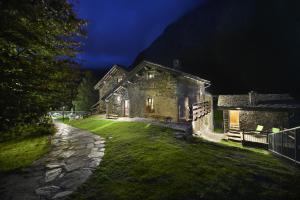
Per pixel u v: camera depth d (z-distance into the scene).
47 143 13.22
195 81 23.97
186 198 5.14
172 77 20.11
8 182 6.91
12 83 5.09
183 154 8.01
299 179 6.00
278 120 20.16
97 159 8.65
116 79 30.77
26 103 5.25
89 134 15.66
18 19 4.67
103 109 33.25
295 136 8.42
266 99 24.03
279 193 5.16
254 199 4.96
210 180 5.90
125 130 15.16
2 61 4.95
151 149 9.02
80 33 6.63
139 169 6.96
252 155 9.55
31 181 6.90
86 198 5.50
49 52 6.00
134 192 5.58
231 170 6.52
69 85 6.80
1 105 4.72
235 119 23.09
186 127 15.69
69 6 5.82
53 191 6.04
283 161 8.86
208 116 24.25
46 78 5.87
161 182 5.98
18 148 12.45
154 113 21.50
